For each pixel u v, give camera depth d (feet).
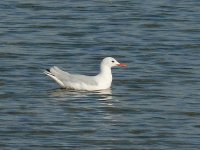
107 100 86.53
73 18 128.98
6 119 79.56
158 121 79.77
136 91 90.48
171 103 85.87
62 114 81.35
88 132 76.18
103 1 141.49
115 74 97.86
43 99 86.53
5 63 101.96
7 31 120.26
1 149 71.46
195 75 97.40
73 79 89.92
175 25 124.88
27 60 103.86
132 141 74.02
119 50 110.11
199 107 84.38
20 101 85.71
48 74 90.58
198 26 124.16
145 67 101.24
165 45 112.68
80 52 108.88
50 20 127.44
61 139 74.28
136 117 81.10
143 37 117.39
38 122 78.69
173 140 74.54
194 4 139.03
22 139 74.13
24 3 138.21
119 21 127.13
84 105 84.53
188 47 111.75
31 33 119.55
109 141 74.02
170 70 99.66
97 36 118.01
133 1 141.49
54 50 109.70
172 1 141.18
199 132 76.74
